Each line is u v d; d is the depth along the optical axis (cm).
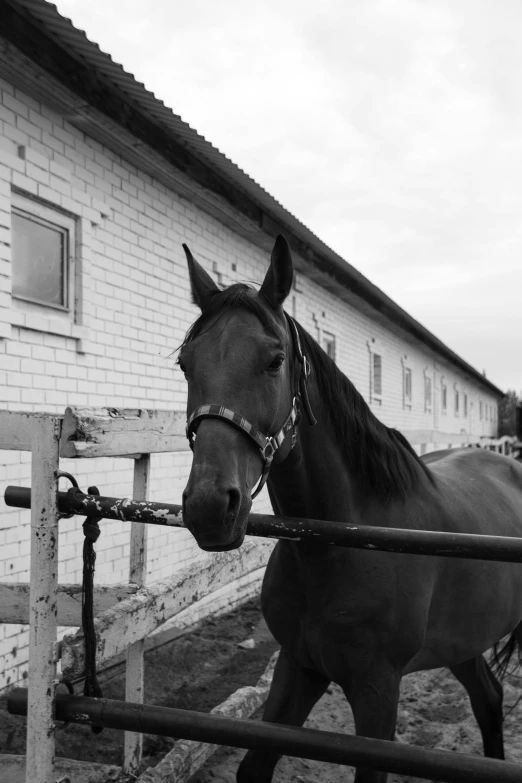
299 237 725
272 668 380
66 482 435
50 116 427
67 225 445
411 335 1380
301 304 846
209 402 158
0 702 357
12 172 389
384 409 1286
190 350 169
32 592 176
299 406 187
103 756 308
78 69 397
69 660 183
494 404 3672
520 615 280
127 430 209
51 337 426
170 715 168
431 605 218
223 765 310
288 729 162
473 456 336
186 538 566
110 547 475
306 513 198
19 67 377
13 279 404
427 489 238
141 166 522
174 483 571
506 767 147
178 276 580
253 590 700
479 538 150
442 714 371
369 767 156
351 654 193
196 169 534
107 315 485
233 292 178
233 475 149
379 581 193
